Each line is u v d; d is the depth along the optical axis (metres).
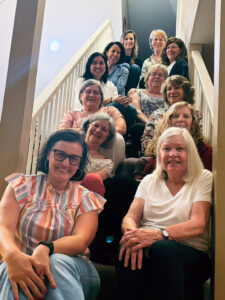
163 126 2.02
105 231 1.64
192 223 1.32
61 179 1.34
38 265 1.08
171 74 3.07
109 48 3.46
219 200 1.37
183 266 1.23
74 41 3.86
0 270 1.12
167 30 6.62
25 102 1.77
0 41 2.21
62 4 3.60
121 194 1.68
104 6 4.56
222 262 1.31
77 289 1.06
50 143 1.39
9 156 1.71
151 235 1.29
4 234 1.17
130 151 2.58
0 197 1.67
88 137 2.09
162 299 1.15
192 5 3.22
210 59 3.53
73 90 2.93
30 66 1.82
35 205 1.29
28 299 1.04
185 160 1.49
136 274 1.23
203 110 2.40
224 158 1.42
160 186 1.52
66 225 1.28
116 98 2.72
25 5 1.91
